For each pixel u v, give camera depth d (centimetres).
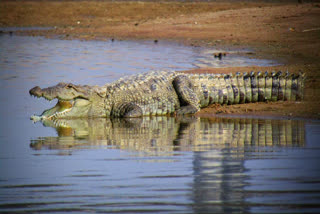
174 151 2978
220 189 2294
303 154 2841
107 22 13788
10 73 6194
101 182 2428
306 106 4409
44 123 4031
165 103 4481
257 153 2886
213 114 4322
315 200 2162
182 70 6278
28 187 2380
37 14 15400
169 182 2408
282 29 10119
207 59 7375
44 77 5931
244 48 8519
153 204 2153
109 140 3338
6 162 2792
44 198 2241
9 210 2122
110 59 7400
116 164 2719
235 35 9950
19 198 2248
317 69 6112
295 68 6212
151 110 4438
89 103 4359
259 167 2605
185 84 4534
